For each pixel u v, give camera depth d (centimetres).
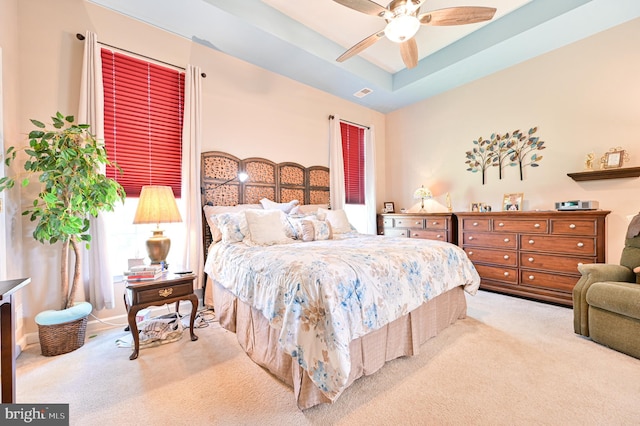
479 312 275
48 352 191
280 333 149
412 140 477
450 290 244
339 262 165
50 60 224
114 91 258
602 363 179
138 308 192
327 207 401
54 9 227
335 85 402
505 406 140
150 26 272
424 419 132
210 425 129
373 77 393
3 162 189
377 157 509
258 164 349
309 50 313
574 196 307
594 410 136
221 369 176
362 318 152
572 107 308
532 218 305
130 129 267
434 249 230
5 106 193
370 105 482
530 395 149
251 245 246
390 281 177
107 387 157
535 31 285
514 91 352
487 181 381
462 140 408
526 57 334
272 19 281
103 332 232
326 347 134
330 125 432
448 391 153
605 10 255
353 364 156
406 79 405
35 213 186
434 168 445
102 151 226
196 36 288
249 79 342
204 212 300
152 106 279
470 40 330
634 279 216
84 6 239
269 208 325
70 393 151
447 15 211
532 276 306
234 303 226
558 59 316
